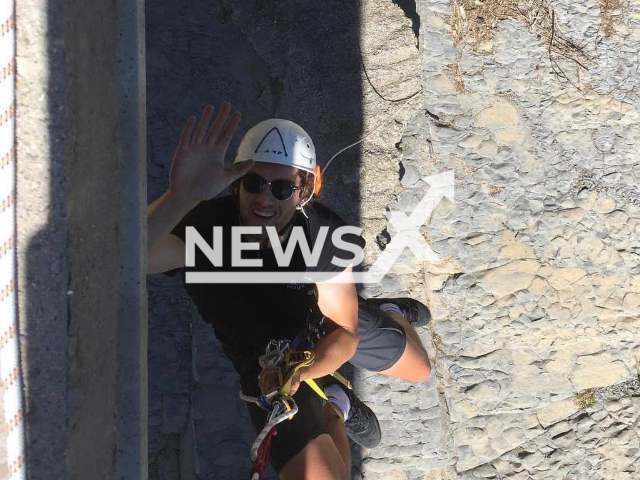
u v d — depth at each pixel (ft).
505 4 14.60
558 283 13.71
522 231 13.82
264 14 13.61
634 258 13.97
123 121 6.93
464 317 13.43
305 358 8.34
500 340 13.46
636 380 13.65
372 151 13.47
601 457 13.24
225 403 12.06
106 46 6.62
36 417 5.69
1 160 5.34
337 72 13.58
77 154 5.79
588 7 14.87
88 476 6.26
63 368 5.70
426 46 14.15
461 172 13.82
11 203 5.41
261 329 8.78
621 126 14.48
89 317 6.13
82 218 5.91
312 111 13.43
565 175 14.14
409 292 13.32
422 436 12.80
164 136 12.87
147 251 7.61
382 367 10.62
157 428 12.30
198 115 13.07
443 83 14.07
